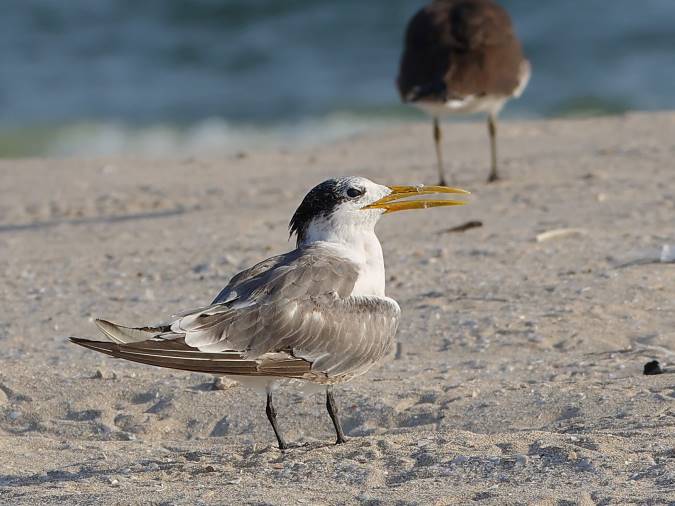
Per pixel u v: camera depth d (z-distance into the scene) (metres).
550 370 10.71
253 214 18.42
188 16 45.41
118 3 46.94
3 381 11.01
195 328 8.05
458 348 11.59
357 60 40.94
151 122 34.91
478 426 9.52
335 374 8.66
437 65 18.98
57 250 16.77
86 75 40.38
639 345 11.27
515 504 7.50
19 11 46.44
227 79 39.72
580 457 8.27
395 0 45.78
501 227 16.17
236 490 8.16
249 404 10.36
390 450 8.84
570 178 19.25
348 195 9.30
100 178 22.72
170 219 18.45
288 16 45.19
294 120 34.59
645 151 21.17
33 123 34.75
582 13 43.22
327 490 8.09
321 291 8.65
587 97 34.94
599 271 13.62
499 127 25.94
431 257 14.80
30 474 8.90
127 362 11.70
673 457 8.16
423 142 24.84
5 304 13.97
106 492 8.28
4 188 22.05
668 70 37.31
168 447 9.65
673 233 15.03
